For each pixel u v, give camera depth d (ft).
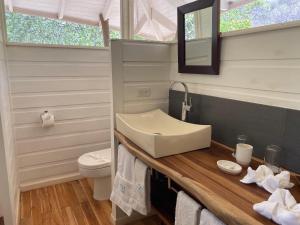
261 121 4.12
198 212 3.35
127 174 5.23
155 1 6.81
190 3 5.29
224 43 4.75
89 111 8.79
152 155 4.35
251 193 3.08
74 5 7.94
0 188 5.43
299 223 2.33
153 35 7.07
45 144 8.27
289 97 3.69
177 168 3.86
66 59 8.07
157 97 6.66
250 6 4.14
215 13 4.70
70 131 8.59
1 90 5.47
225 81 4.83
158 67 6.50
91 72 8.55
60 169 8.70
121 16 7.68
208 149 4.77
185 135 4.54
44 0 7.59
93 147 9.09
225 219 2.72
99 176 7.26
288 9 3.57
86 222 6.66
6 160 5.35
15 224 5.97
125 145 5.10
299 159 3.58
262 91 4.11
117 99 6.12
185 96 5.75
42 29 7.76
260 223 2.47
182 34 5.72
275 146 3.80
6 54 7.17
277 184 3.09
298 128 3.56
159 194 5.98
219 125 5.03
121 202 5.45
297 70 3.55
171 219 5.16
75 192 8.16
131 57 6.09
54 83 8.04
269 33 3.89
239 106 4.51
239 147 4.01
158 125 6.15
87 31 8.39
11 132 7.26
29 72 7.61
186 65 5.78
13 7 7.28
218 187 3.23
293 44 3.56
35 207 7.27
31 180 8.30
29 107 7.80
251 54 4.23
